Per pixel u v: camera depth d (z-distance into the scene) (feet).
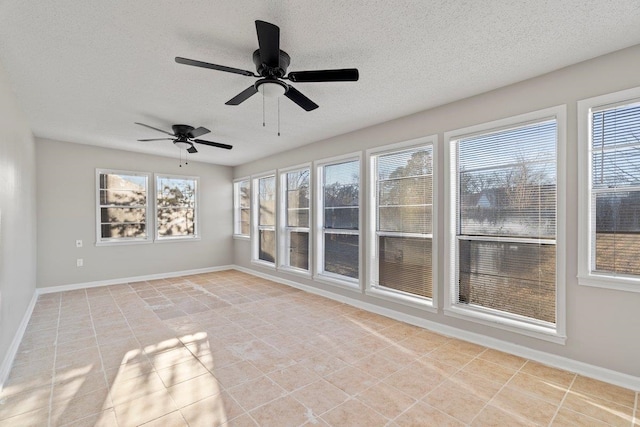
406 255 12.37
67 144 16.84
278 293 16.40
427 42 7.19
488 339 9.86
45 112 11.78
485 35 6.91
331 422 6.32
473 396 7.22
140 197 19.49
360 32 6.81
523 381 7.82
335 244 15.53
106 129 14.17
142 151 18.93
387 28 6.67
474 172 10.42
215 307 13.94
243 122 13.01
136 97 10.37
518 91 9.20
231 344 10.05
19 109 10.92
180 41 7.14
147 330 11.23
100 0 5.74
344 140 14.70
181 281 19.27
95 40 7.08
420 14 6.20
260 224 21.30
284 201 18.99
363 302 13.74
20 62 8.05
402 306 12.24
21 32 6.73
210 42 7.19
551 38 7.01
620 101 7.54
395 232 12.75
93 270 17.74
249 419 6.41
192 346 9.89
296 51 7.55
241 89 9.71
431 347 9.80
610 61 7.66
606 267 7.88
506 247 9.72
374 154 13.35
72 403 6.92
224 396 7.21
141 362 8.82
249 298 15.42
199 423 6.28
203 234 22.16
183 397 7.16
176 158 20.81
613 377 7.64
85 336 10.65
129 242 18.95
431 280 11.52
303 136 15.28
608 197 7.85
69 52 7.59
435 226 11.12
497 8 6.02
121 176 18.78
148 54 7.71
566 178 8.30
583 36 6.93
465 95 10.16
